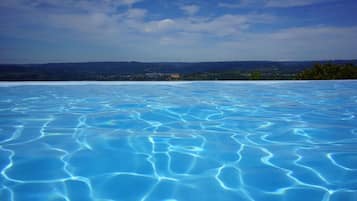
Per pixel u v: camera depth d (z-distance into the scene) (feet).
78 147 7.79
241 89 20.15
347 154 7.31
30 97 16.21
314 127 10.08
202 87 21.09
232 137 8.87
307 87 20.95
